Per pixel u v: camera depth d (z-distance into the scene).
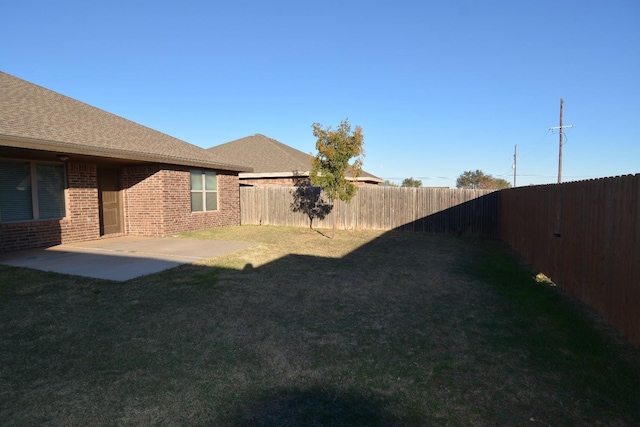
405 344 4.06
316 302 5.48
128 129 13.05
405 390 3.13
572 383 3.27
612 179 4.61
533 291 6.25
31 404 2.87
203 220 14.09
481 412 2.84
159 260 8.02
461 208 14.28
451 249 10.83
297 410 2.83
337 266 8.02
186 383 3.21
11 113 9.18
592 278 5.21
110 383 3.19
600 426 2.68
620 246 4.39
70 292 5.67
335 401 2.96
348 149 11.76
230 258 8.40
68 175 10.35
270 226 16.34
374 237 13.19
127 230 12.74
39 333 4.21
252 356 3.73
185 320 4.66
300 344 4.03
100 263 7.69
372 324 4.64
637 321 3.98
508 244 12.02
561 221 6.48
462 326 4.61
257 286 6.24
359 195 15.66
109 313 4.86
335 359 3.69
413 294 5.97
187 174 13.21
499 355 3.81
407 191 15.06
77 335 4.17
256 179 19.77
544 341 4.16
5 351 3.76
